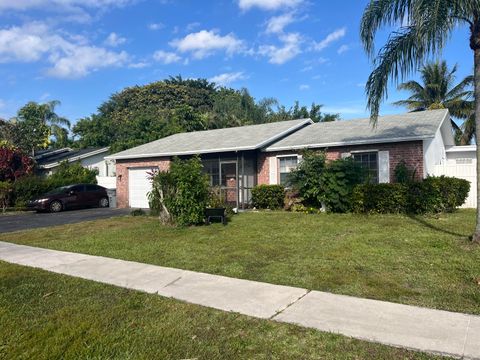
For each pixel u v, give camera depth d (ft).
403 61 31.48
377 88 33.19
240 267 24.27
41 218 59.00
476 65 27.84
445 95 119.34
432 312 16.12
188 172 41.55
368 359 12.62
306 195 50.26
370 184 45.37
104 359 13.21
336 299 18.06
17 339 15.03
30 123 114.11
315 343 13.84
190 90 184.55
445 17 25.93
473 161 56.80
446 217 40.19
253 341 14.24
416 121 56.39
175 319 16.49
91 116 149.59
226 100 152.87
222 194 58.13
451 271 21.43
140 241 34.06
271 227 38.50
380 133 52.80
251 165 61.72
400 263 23.40
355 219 41.34
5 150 84.07
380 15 30.68
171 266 25.40
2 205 73.31
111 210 68.54
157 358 13.17
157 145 76.89
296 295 18.83
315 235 33.35
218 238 33.83
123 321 16.43
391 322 15.26
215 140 68.49
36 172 95.61
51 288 21.53
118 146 110.73
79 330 15.52
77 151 111.34
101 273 24.35
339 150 54.54
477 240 27.30
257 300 18.38
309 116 139.74
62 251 31.73
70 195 71.82
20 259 29.40
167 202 41.88
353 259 24.73
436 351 12.87
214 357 13.16
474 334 14.01
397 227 35.09
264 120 147.02
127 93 185.57
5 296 20.31
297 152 56.65
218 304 18.07
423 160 48.19
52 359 13.41
